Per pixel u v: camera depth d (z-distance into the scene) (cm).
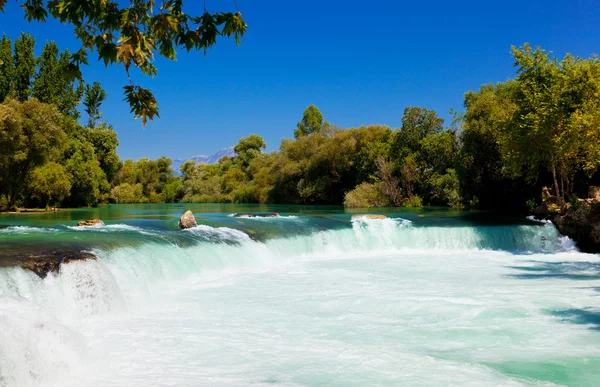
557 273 1862
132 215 3547
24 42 5469
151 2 568
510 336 1017
